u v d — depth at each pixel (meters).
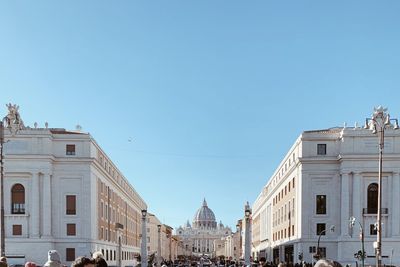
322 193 67.69
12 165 65.06
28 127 66.44
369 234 64.88
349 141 66.25
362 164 65.44
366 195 65.50
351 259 64.19
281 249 84.62
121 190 94.81
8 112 42.00
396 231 64.44
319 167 67.75
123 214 98.94
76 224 66.94
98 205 72.75
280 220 88.00
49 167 65.81
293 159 75.19
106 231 79.50
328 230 66.94
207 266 141.12
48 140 66.12
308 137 68.31
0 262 12.50
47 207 65.69
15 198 65.50
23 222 65.12
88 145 67.69
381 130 33.53
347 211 65.50
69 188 67.25
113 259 85.19
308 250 67.00
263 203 118.19
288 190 78.75
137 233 123.88
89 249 66.56
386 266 58.09
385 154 65.00
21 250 64.44
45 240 64.81
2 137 35.31
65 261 66.31
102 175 76.06
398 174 64.88
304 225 67.44
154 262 89.44
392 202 64.75
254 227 141.75
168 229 172.50
